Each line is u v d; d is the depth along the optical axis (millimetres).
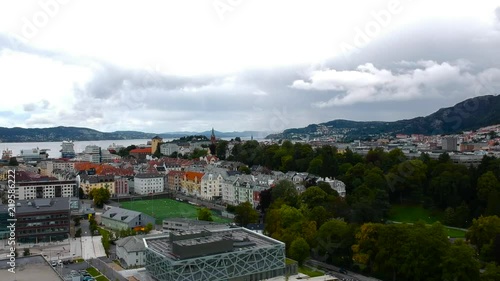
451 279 174000
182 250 189250
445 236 195125
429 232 193875
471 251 178625
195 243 194250
